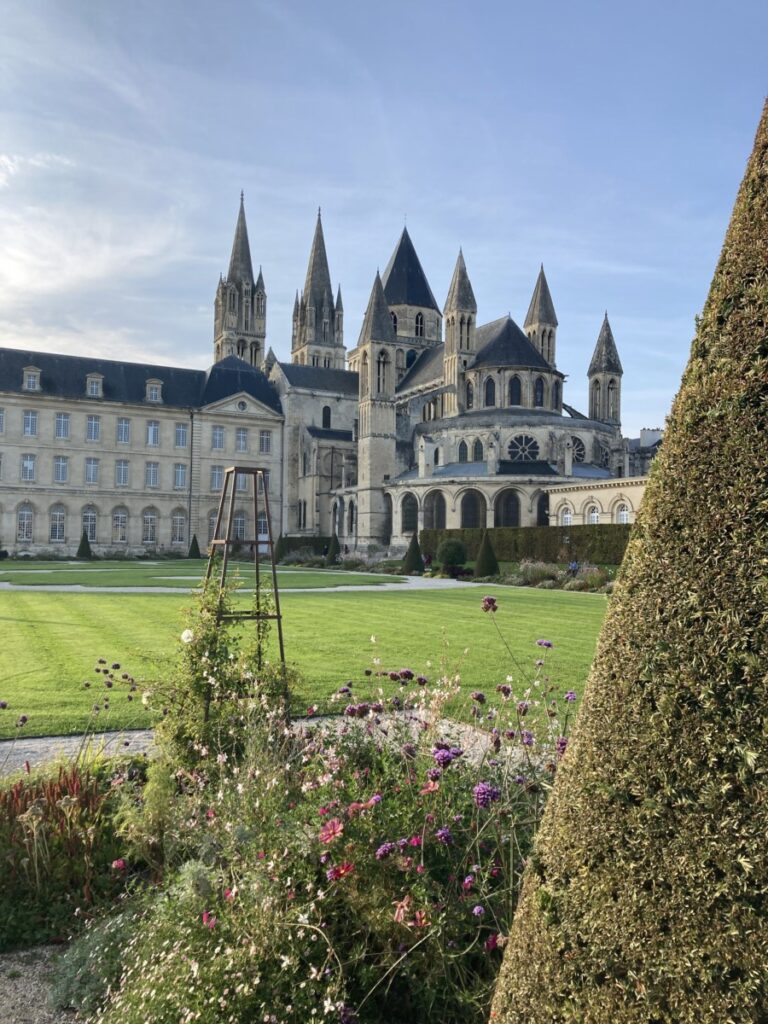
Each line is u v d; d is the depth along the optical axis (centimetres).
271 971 455
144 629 2086
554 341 9250
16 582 4006
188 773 705
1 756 993
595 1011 315
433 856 535
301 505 9438
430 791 523
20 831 674
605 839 326
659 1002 300
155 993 455
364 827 517
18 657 1659
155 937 514
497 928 482
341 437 9462
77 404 8594
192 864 556
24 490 8325
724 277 342
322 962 464
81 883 657
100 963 545
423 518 7331
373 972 460
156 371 9250
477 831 543
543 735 778
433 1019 454
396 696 800
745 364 323
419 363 10169
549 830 355
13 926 621
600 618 2553
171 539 8962
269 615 897
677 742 312
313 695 1277
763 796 289
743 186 347
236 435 9344
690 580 322
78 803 707
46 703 1261
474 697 705
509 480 6850
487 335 8856
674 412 355
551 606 3036
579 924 327
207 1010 438
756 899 286
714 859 296
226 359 9794
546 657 1689
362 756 667
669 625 325
